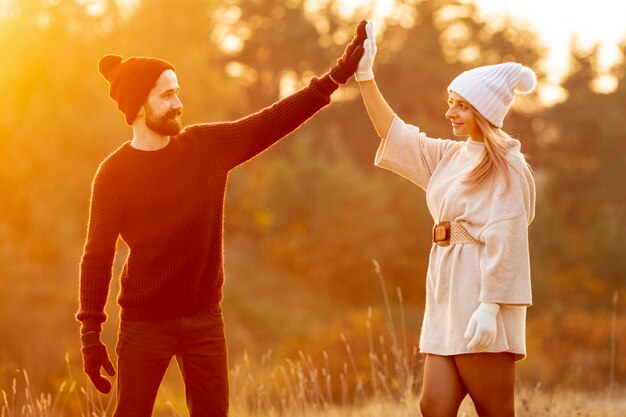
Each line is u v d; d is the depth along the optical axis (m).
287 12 85.88
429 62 75.56
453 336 4.89
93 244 4.70
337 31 86.56
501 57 85.38
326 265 56.03
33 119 37.00
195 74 52.03
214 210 4.89
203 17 55.50
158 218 4.72
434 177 5.21
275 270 56.62
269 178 62.41
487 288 4.77
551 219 67.25
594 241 66.19
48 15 38.59
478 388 4.91
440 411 4.96
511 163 4.87
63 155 37.94
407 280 57.47
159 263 4.73
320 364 19.38
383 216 57.62
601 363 27.34
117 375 4.79
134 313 4.76
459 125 5.10
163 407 14.48
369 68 5.29
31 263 37.09
